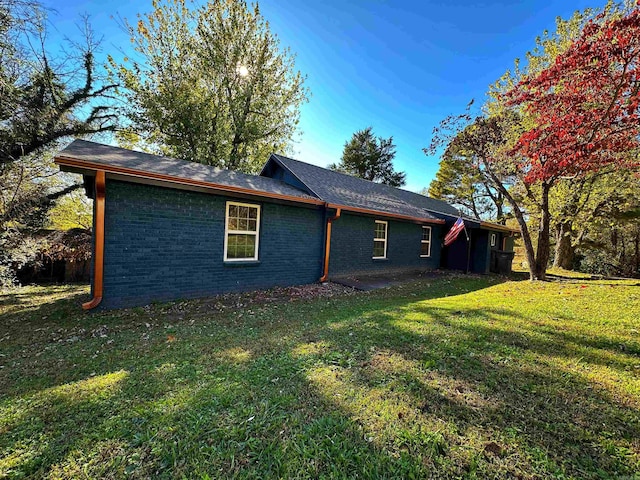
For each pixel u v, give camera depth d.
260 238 7.45
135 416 2.16
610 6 7.98
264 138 17.55
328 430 1.98
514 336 3.78
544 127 5.25
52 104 10.35
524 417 2.12
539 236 9.59
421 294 7.48
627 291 6.93
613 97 4.26
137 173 5.26
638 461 1.72
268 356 3.31
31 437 1.95
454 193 26.52
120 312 5.24
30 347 3.78
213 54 15.16
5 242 7.91
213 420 2.10
